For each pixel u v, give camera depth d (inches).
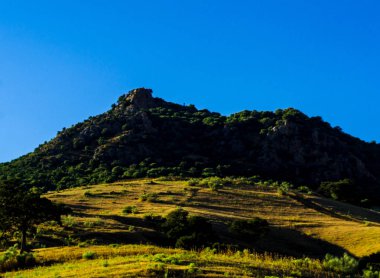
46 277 1314.0
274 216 4254.4
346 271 1838.1
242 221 3368.6
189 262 1454.2
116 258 1587.1
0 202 2160.4
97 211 3878.0
